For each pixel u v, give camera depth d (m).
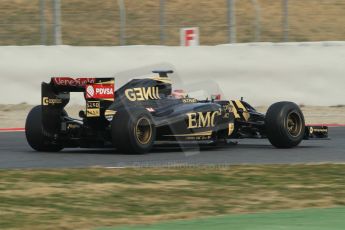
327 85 70.31
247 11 90.19
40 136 42.81
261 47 69.88
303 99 70.06
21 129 58.81
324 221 23.61
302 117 45.88
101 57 67.75
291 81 69.94
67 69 67.06
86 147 42.62
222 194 29.25
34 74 66.38
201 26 86.00
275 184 31.77
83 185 30.81
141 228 22.59
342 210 25.89
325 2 93.62
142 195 28.78
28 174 33.75
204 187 30.81
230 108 44.34
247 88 69.31
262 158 40.88
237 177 33.62
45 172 34.38
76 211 25.56
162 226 22.91
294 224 23.08
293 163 38.75
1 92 65.75
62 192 29.19
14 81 66.00
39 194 28.67
